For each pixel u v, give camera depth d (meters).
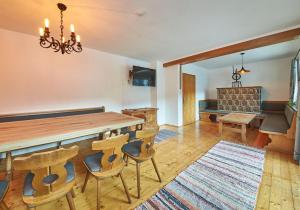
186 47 3.67
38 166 1.05
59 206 1.57
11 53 2.71
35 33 2.82
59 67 3.26
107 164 1.46
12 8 1.99
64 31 2.72
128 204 1.60
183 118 5.46
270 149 3.00
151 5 1.96
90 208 1.55
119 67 4.38
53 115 3.01
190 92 5.87
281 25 2.57
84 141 3.54
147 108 4.90
